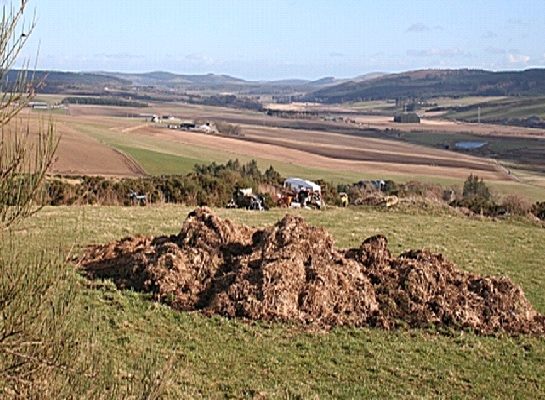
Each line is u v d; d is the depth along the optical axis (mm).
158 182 34094
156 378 6828
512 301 14281
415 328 13195
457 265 19484
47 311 5266
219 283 13602
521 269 19781
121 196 31250
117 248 15445
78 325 6070
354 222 26703
